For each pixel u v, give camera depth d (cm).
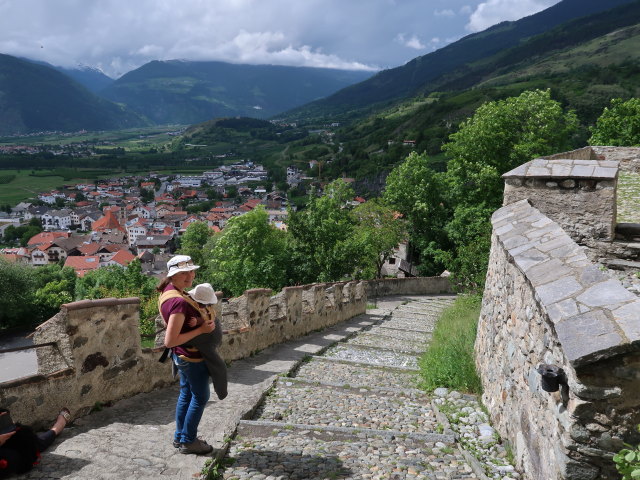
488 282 777
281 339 1247
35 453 418
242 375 847
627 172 1608
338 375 895
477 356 776
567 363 332
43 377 511
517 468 443
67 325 538
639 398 295
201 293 441
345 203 3481
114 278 5106
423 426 585
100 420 552
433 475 427
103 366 593
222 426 529
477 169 3048
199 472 413
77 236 16875
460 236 3145
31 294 5472
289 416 614
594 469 310
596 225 787
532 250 520
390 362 1085
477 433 547
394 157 16425
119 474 407
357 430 536
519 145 2886
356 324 1745
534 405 414
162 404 626
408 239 4672
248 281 3375
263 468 434
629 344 287
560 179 800
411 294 3425
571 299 368
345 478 415
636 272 729
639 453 267
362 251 3008
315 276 3036
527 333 463
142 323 2370
